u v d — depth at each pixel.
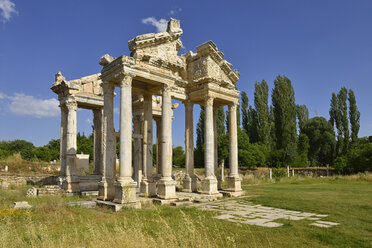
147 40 19.59
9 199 19.58
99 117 28.39
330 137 70.56
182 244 8.95
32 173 38.91
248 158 56.00
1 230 9.84
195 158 60.59
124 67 17.97
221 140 57.72
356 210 15.70
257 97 66.38
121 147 17.59
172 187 19.92
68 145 24.75
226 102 26.64
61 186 24.61
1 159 43.03
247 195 24.22
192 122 25.77
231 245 9.30
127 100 18.00
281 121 62.62
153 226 11.88
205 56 24.33
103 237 9.28
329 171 54.09
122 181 17.17
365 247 9.15
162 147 20.28
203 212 15.30
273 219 13.57
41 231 9.65
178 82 24.53
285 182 41.59
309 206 17.02
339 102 67.44
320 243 9.65
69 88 25.08
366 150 49.78
